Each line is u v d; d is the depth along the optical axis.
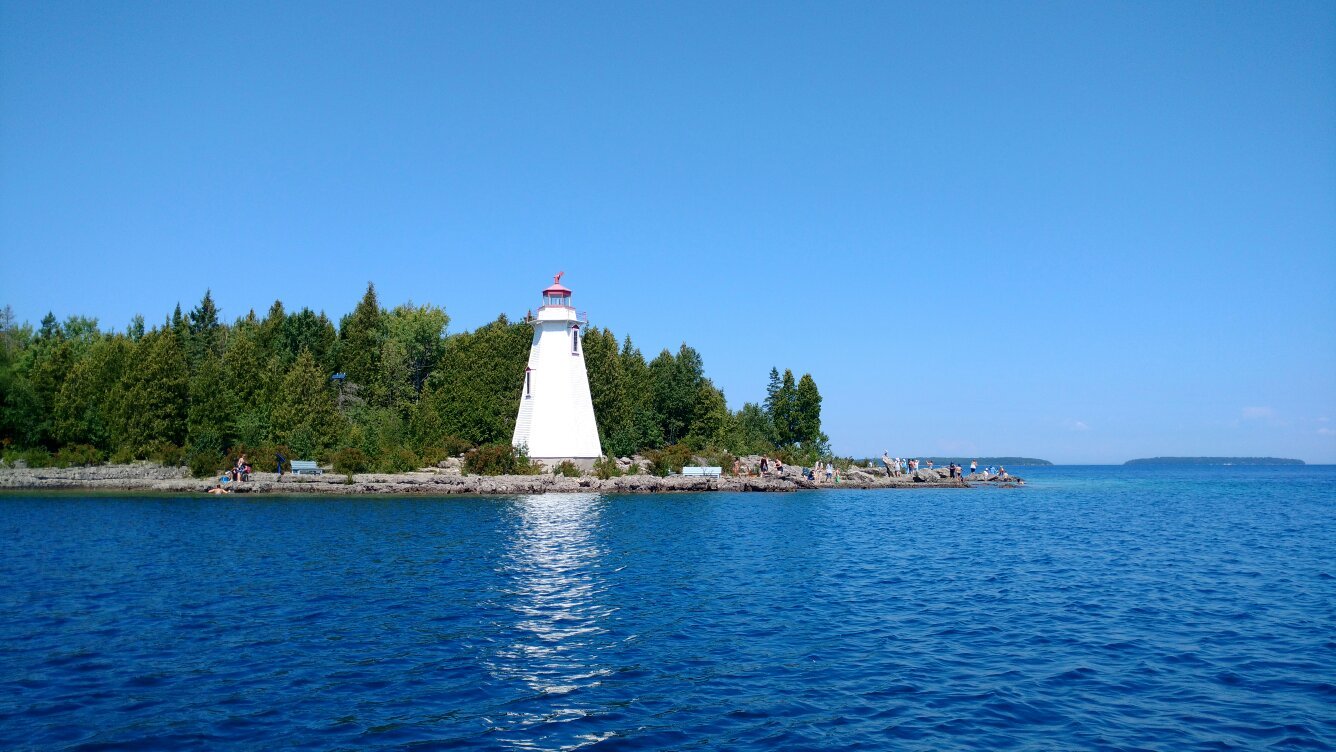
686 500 75.25
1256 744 14.72
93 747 14.15
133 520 49.75
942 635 22.67
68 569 31.72
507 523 52.34
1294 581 32.22
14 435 84.69
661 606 26.58
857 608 26.39
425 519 53.81
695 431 107.25
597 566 35.16
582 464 84.12
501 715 16.14
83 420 83.94
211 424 82.69
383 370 106.69
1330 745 14.64
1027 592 29.45
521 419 85.56
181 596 26.83
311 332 111.88
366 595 27.64
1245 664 19.80
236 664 19.20
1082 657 20.39
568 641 21.88
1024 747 14.58
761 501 76.38
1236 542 46.78
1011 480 125.94
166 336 86.38
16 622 22.91
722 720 15.95
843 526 53.78
